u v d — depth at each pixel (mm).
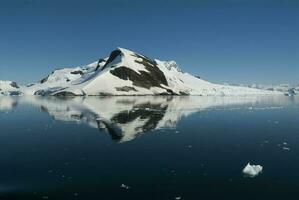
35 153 31250
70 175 24359
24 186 22047
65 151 31984
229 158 29156
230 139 38062
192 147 33656
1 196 20281
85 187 21922
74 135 40688
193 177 23922
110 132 42781
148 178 23656
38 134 41531
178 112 70188
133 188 21781
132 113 66875
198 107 86625
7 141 37062
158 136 39906
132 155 30281
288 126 48781
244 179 23422
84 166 26672
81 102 109625
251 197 20297
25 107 86688
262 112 72250
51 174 24594
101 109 77688
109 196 20422
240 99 150750
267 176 24031
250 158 29125
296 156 29781
